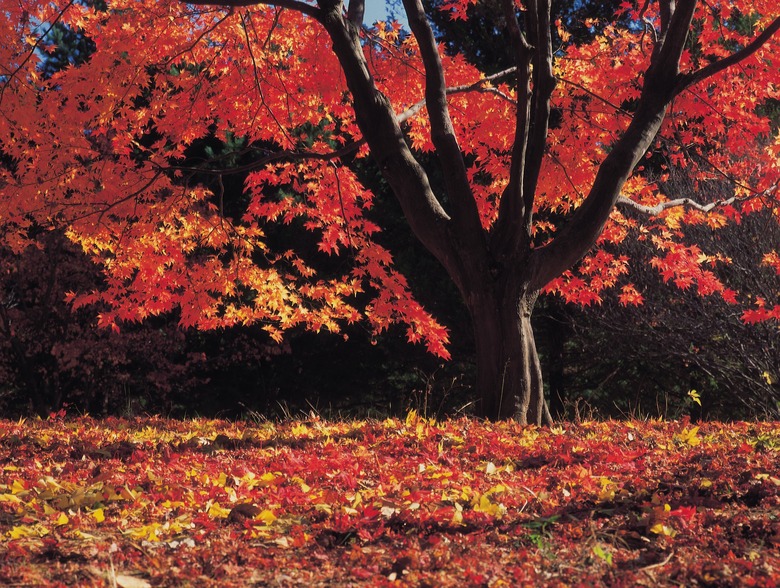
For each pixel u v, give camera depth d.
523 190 7.68
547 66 7.71
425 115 10.91
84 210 9.91
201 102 10.43
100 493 3.83
